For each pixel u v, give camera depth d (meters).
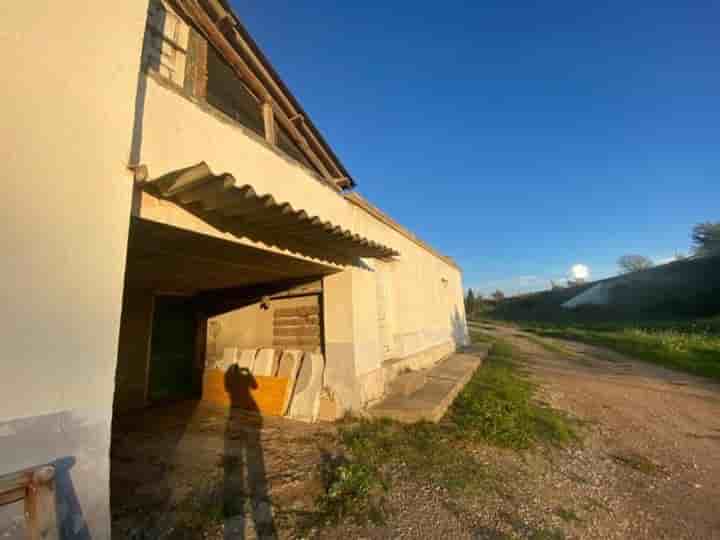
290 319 5.49
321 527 2.29
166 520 2.34
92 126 1.69
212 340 6.23
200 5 3.44
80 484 1.43
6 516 1.15
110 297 1.66
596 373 8.86
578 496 2.85
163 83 2.35
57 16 1.61
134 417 4.83
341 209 4.93
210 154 2.69
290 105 5.20
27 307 1.38
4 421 1.25
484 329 27.34
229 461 3.32
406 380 5.55
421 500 2.64
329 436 3.96
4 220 1.35
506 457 3.52
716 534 2.40
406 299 7.33
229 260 3.75
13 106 1.42
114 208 1.74
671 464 3.62
